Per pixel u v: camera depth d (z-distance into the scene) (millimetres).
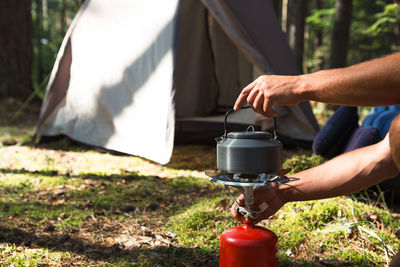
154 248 2264
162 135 4391
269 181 1326
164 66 4480
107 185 3672
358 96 1119
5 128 6938
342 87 1125
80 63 5297
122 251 2234
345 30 9711
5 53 9055
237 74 6875
